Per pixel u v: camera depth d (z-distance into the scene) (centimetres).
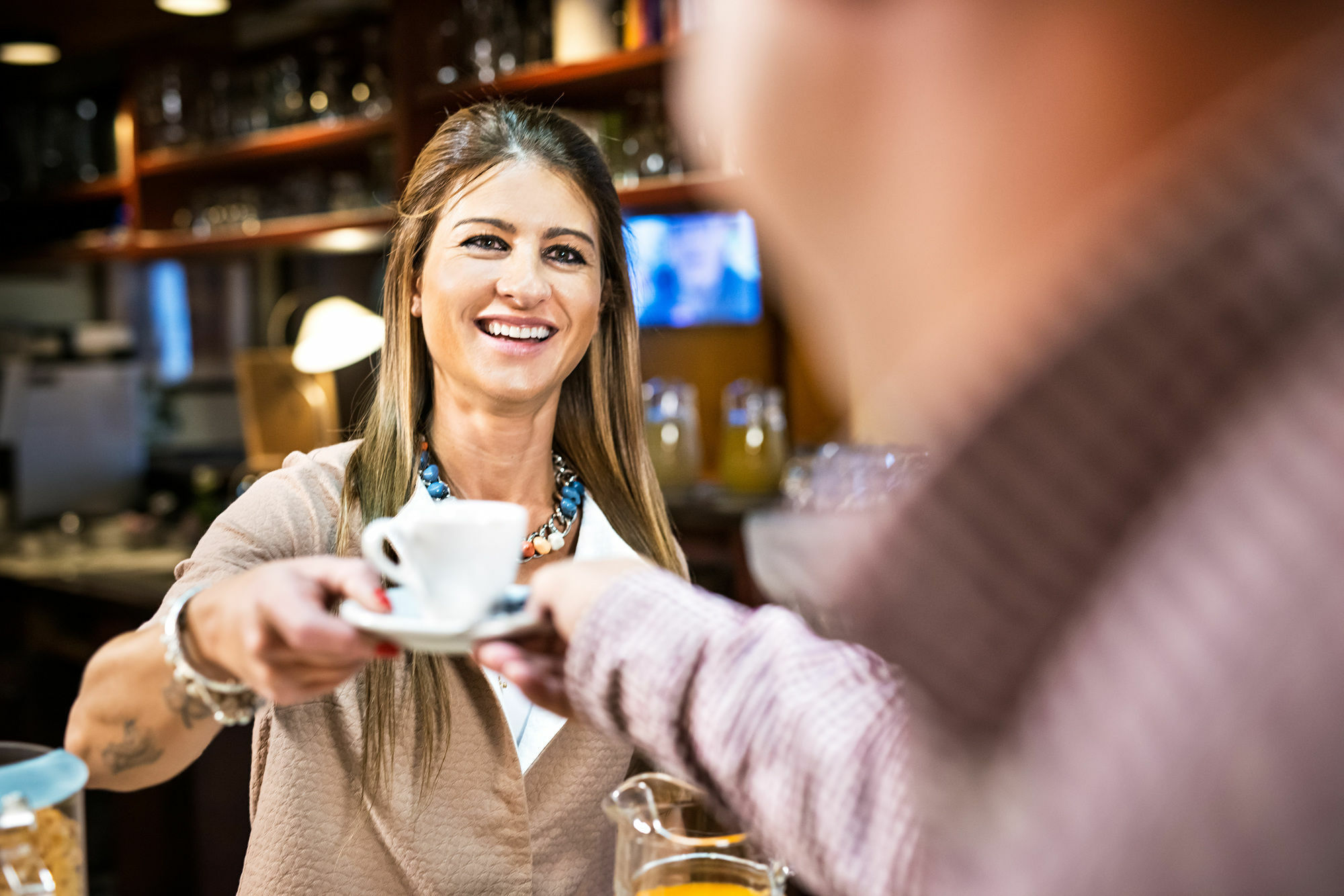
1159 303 34
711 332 374
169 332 504
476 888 118
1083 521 35
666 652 63
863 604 40
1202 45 32
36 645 347
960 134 34
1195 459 34
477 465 135
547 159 132
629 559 71
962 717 38
